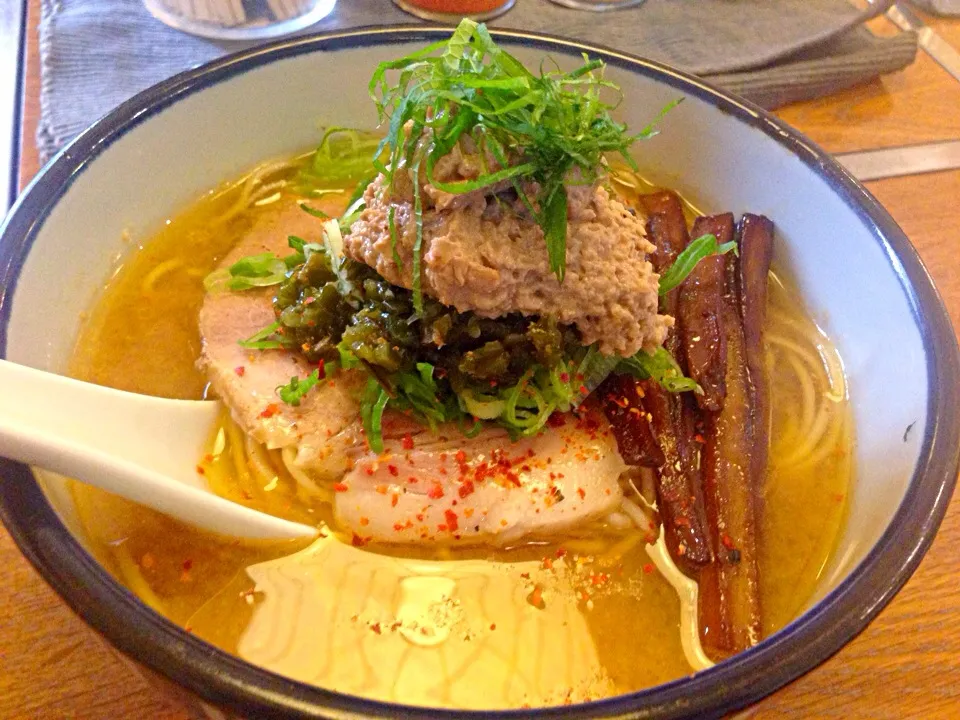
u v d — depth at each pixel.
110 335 0.20
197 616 0.16
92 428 0.16
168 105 0.20
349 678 0.15
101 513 0.16
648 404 0.18
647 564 0.17
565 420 0.19
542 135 0.15
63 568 0.12
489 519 0.17
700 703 0.11
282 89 0.22
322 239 0.20
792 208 0.21
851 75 0.29
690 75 0.22
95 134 0.19
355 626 0.16
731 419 0.18
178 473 0.17
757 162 0.21
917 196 0.25
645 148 0.23
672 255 0.21
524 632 0.16
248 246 0.22
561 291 0.16
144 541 0.16
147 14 0.29
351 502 0.17
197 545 0.17
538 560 0.17
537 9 0.31
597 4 0.31
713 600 0.16
